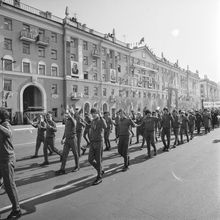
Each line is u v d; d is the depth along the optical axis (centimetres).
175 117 1247
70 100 4250
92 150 641
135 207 465
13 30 3491
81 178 670
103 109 4981
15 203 434
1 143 433
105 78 5069
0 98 3300
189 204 478
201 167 777
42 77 3866
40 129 997
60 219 419
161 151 1109
